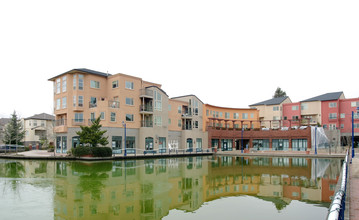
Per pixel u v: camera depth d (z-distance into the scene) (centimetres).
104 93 4619
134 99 4653
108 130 4172
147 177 2100
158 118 4941
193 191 1619
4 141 5628
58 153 4359
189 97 5816
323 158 4212
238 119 6856
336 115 6075
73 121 4247
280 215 1155
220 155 5053
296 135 5609
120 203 1323
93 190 1595
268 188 1714
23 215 1122
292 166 2995
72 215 1130
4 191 1552
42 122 6838
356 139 6141
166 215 1152
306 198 1454
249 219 1109
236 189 1684
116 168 2661
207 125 6184
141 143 4628
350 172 1752
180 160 3803
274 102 6988
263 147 6059
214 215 1153
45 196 1437
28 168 2638
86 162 3281
